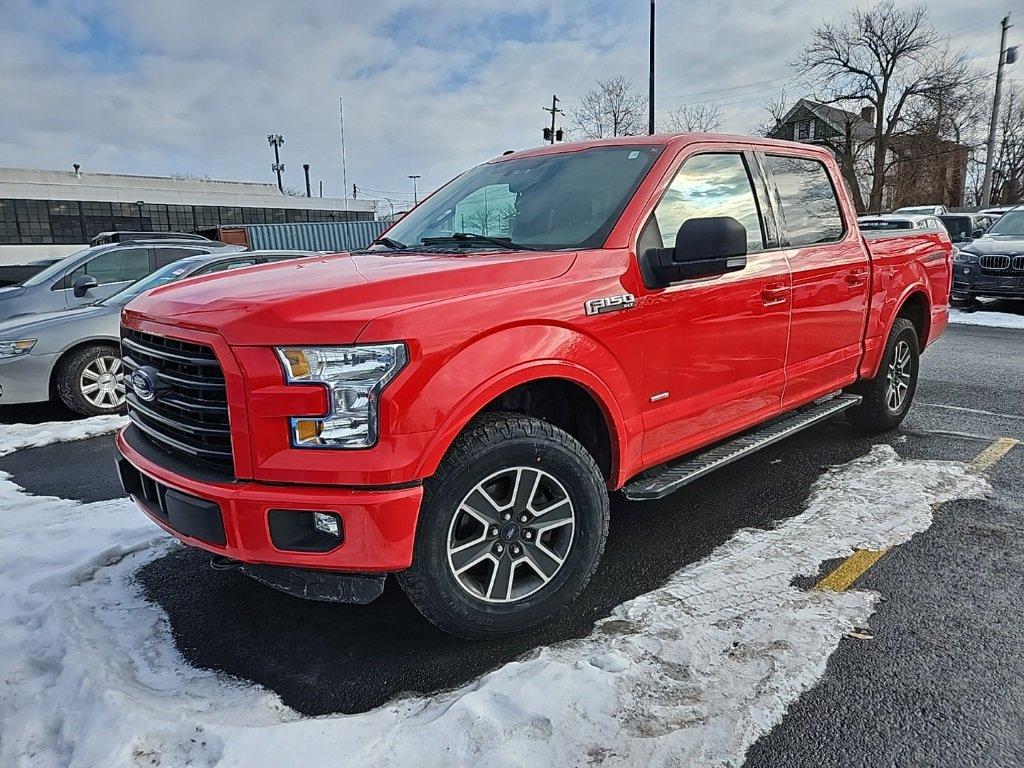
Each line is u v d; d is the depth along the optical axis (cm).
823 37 3834
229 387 226
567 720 220
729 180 358
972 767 204
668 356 306
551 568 275
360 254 347
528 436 258
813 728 219
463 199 378
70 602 298
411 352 225
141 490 286
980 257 1224
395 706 234
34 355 632
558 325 262
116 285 868
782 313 368
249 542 229
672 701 229
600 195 320
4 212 3328
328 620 290
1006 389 676
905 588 301
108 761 205
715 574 315
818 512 380
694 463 337
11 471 498
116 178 4597
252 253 792
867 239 466
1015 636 266
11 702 235
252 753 207
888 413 504
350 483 223
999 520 366
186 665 260
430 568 243
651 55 1927
